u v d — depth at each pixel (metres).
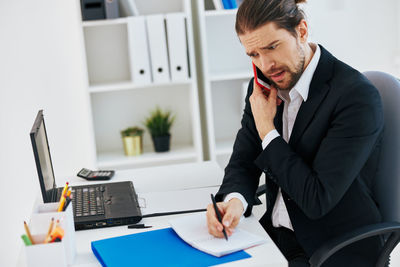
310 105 1.50
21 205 3.11
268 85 1.59
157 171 2.08
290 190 1.44
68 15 2.98
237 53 3.16
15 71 3.00
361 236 1.35
